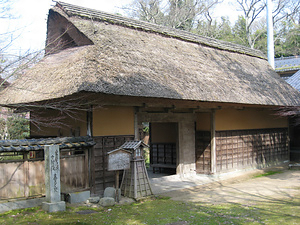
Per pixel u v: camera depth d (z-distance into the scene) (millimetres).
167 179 9219
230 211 5609
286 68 18344
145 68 7094
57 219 5012
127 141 7043
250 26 26422
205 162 9914
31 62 6441
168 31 9922
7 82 8109
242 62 11781
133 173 6688
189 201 6652
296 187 8086
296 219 4941
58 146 5641
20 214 5176
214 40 11812
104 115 6984
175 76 7562
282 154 13328
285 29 24625
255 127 11844
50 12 7973
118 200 6379
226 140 10398
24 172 5590
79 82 5656
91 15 7965
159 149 11438
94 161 6656
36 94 6957
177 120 9156
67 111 7375
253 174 10570
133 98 6512
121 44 7453
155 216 5348
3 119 9680
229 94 8477
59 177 5637
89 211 5637
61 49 8555
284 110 11531
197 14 22484
